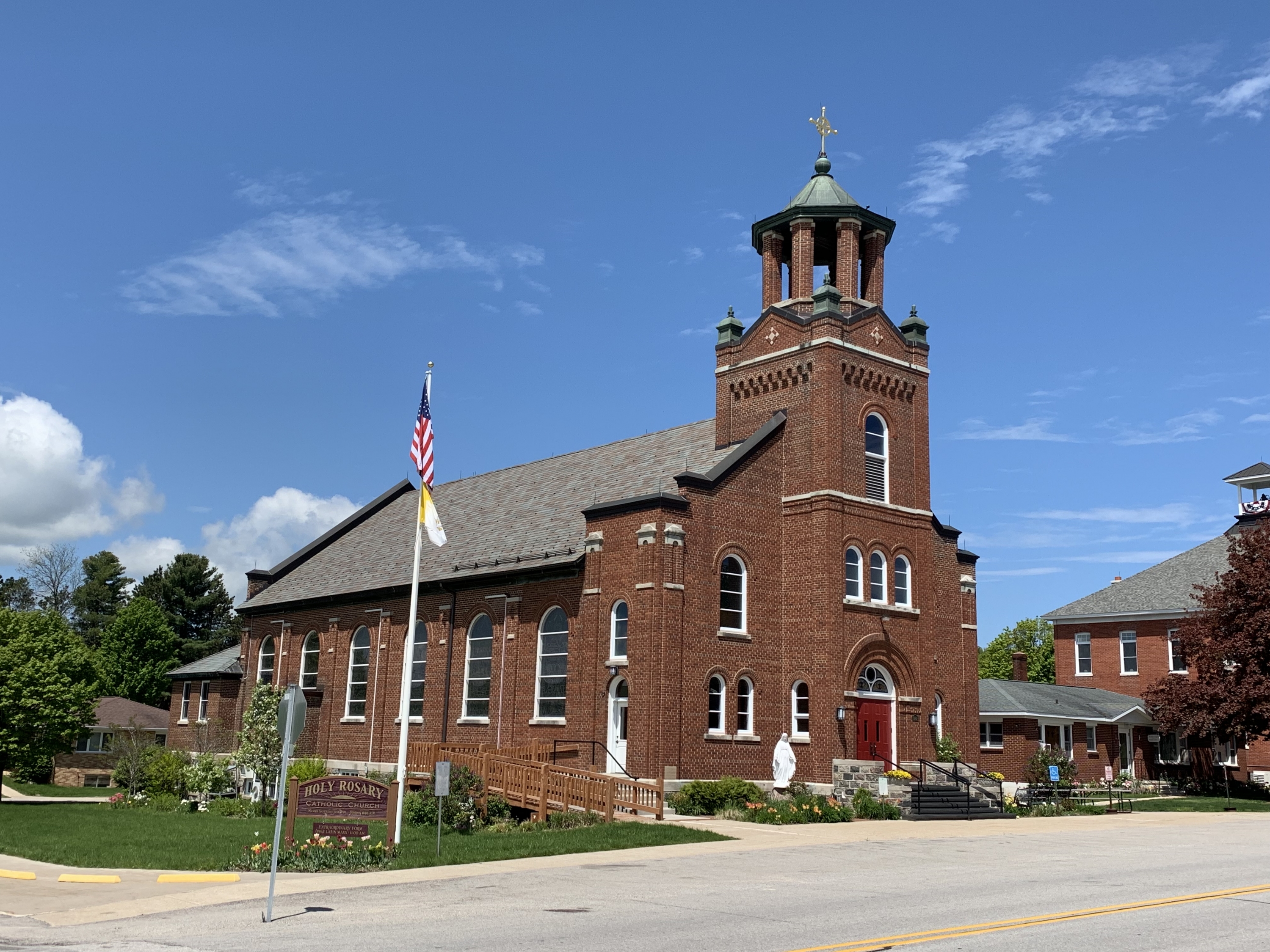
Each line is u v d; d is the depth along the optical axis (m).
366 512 62.56
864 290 43.06
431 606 46.41
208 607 101.31
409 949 14.15
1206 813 40.78
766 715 37.94
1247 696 46.91
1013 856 24.59
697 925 15.75
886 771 37.22
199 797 42.88
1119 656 65.62
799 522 39.22
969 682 43.62
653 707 35.00
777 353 41.00
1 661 44.19
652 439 47.62
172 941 14.95
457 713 43.78
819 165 42.88
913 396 42.50
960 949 13.92
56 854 24.66
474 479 57.41
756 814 32.31
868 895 18.59
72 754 62.94
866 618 38.94
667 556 36.06
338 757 50.09
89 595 105.38
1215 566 64.62
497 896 18.72
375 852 22.83
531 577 41.47
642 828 28.23
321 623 53.66
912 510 41.50
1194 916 16.44
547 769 31.69
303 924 16.17
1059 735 55.31
